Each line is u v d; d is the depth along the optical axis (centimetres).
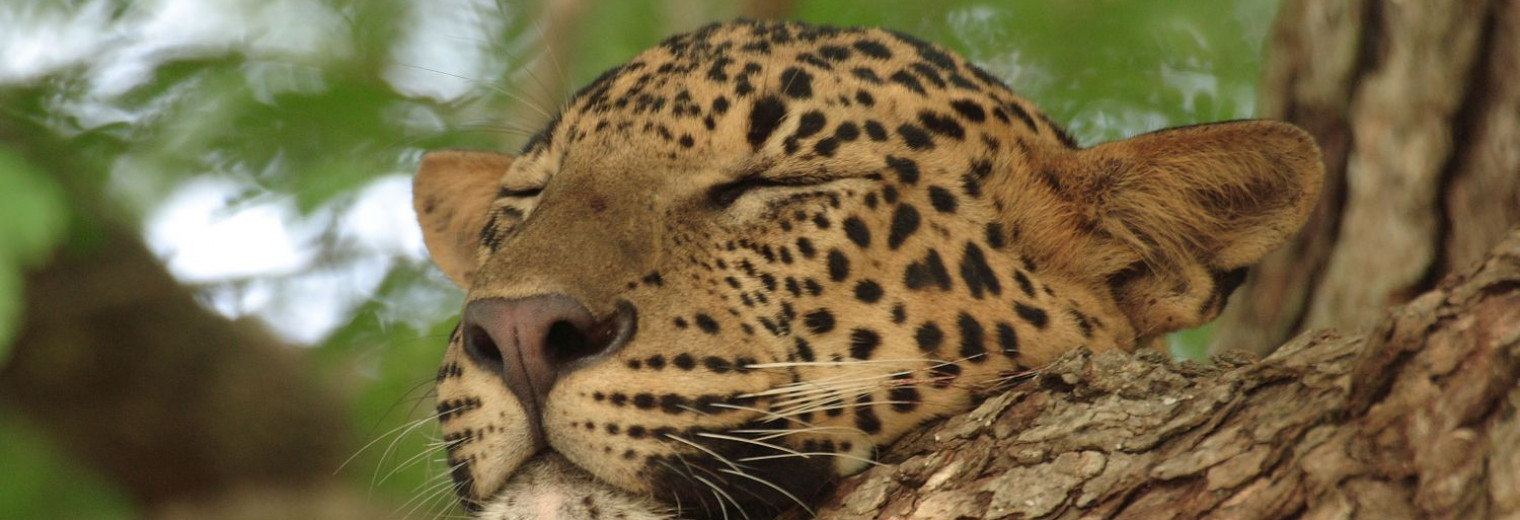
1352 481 488
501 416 662
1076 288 736
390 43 1154
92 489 1410
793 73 741
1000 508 577
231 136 1127
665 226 700
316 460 1539
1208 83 1205
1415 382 480
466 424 678
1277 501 505
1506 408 463
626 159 727
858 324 687
